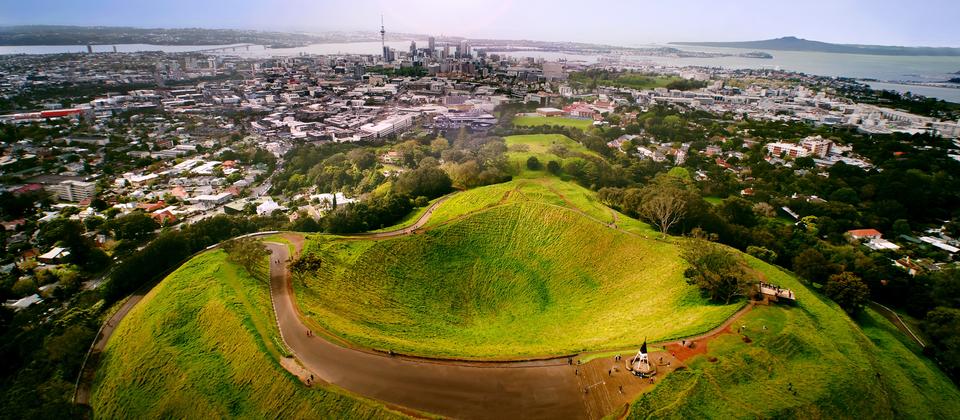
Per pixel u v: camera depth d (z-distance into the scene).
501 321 141.50
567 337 124.44
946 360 123.94
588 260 165.12
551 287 158.25
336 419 87.19
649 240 163.50
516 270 166.88
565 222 181.62
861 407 93.62
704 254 133.12
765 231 187.00
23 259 188.12
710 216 188.00
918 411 103.44
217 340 111.38
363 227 182.62
